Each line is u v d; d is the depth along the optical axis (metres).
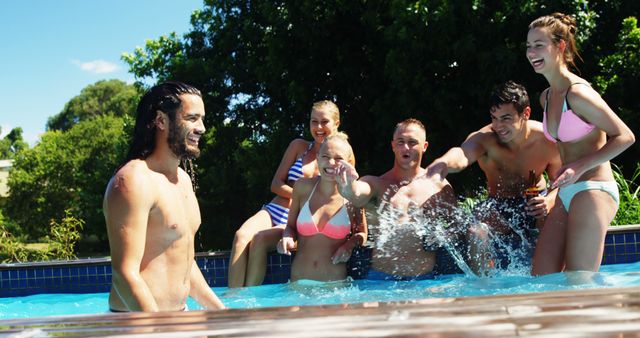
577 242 3.97
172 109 2.62
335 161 4.66
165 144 2.65
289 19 13.82
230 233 16.39
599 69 11.12
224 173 15.92
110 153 30.39
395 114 12.19
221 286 5.50
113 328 1.20
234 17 16.72
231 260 5.00
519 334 0.98
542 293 1.34
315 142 5.55
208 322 1.21
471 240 4.65
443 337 0.99
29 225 30.00
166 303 2.57
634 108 10.95
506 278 4.34
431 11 10.84
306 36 13.77
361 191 4.54
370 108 12.67
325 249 4.74
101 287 5.65
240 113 17.08
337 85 14.33
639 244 5.31
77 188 29.92
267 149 14.70
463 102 11.84
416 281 4.59
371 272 4.75
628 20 10.71
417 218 4.73
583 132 3.99
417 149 4.80
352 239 4.75
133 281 2.34
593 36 11.40
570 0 10.55
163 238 2.58
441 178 4.48
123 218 2.39
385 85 13.41
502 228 4.95
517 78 11.19
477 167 11.61
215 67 16.55
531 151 4.91
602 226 3.94
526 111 4.79
